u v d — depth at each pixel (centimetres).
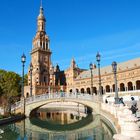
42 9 14988
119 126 2484
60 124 4200
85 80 12950
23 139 2669
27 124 4072
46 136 2936
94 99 5225
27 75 14875
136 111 2945
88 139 2502
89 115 5338
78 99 5384
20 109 4969
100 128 3353
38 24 14625
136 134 1994
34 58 13950
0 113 4159
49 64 14112
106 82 11275
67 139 2661
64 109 8400
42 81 13600
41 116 5775
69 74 14362
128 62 10825
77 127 3762
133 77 9781
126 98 5153
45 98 5256
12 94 5644
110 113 3809
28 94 13062
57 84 14725
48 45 14312
